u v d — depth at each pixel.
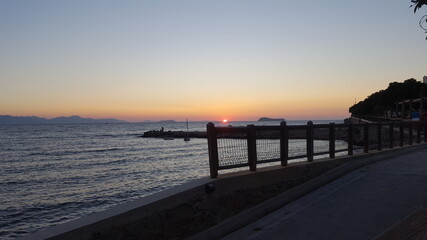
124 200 25.27
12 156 60.25
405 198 8.17
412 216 5.90
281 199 8.39
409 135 18.08
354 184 9.73
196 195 6.45
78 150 72.44
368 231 6.37
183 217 6.18
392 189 9.00
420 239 4.53
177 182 32.03
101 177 36.12
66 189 29.88
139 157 56.56
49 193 28.27
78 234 4.61
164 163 47.53
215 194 6.85
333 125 10.99
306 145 9.82
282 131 9.00
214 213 6.80
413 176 10.27
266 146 8.50
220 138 7.34
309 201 8.60
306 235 6.43
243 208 7.50
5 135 150.00
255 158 8.09
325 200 8.52
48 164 48.28
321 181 9.76
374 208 7.61
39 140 112.69
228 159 7.50
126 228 5.22
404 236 4.92
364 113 111.19
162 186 30.20
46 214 21.97
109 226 4.99
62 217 21.27
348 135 12.06
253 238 6.57
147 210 5.55
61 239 4.41
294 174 8.95
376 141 14.34
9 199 26.17
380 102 74.44
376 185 9.48
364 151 13.30
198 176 35.28
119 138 125.00
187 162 48.38
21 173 40.06
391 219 6.88
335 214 7.43
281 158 8.95
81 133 170.88
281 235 6.55
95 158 55.81
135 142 101.38
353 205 7.94
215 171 7.16
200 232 6.46
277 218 7.63
